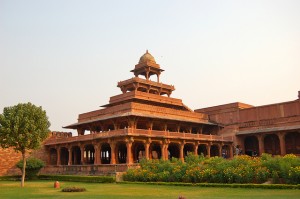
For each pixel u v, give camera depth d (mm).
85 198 21234
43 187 33188
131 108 52125
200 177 29250
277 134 56938
